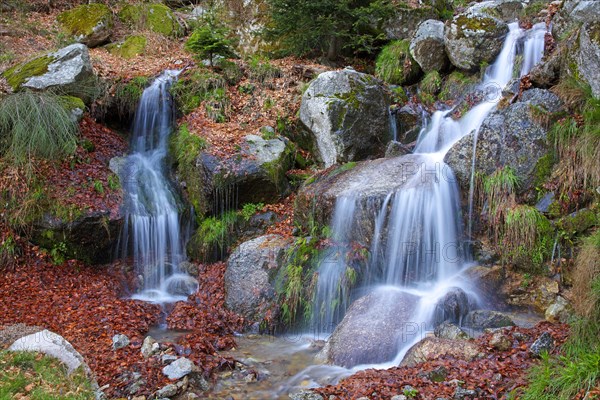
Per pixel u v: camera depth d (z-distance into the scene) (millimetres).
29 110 8539
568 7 8680
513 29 10266
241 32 13094
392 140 9867
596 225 6488
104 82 10586
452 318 6387
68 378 5234
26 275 7703
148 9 14031
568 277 6527
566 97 7449
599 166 6648
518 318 6453
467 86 10242
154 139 10562
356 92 9602
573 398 4414
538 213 6852
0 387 4836
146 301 7785
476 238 7387
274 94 10836
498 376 5055
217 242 8555
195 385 5535
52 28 13180
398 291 6887
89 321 6750
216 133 9609
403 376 5289
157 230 8930
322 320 7191
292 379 5797
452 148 7824
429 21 11172
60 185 8406
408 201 7383
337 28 11875
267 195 9055
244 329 7180
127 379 5457
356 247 7398
